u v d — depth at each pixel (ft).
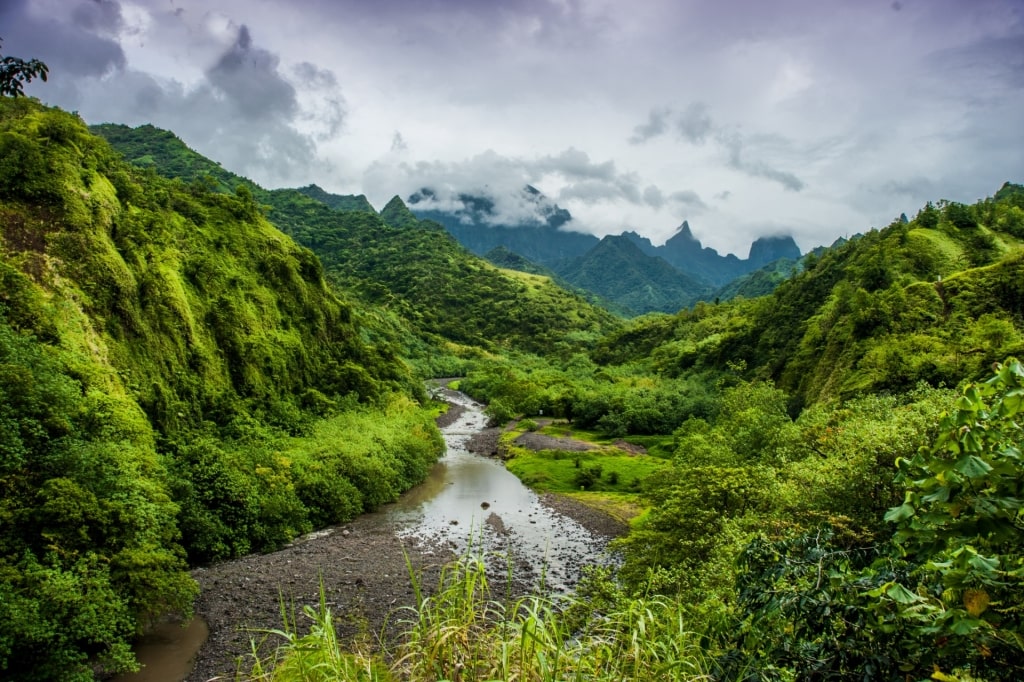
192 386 136.98
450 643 21.43
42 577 58.03
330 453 141.49
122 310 125.49
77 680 55.62
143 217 152.25
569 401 304.91
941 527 15.03
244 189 217.15
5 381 74.38
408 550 110.22
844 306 247.50
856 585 17.11
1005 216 323.98
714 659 22.07
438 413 298.15
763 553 21.20
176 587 71.00
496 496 158.40
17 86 27.20
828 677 16.66
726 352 340.80
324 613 22.86
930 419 61.11
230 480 107.14
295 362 187.73
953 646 14.28
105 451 79.36
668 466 144.77
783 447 107.76
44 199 119.75
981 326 171.22
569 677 20.97
